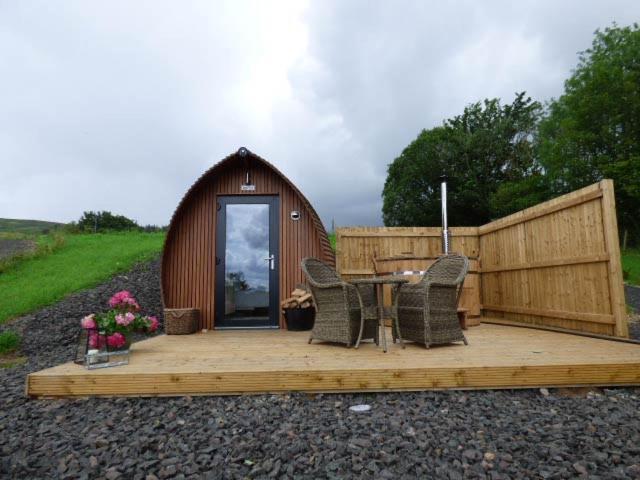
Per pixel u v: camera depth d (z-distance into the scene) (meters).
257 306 6.84
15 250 12.48
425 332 4.06
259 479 1.95
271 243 6.97
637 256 20.53
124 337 3.61
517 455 2.14
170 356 3.87
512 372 3.14
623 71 24.69
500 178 28.70
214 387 3.11
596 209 4.89
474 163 28.47
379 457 2.13
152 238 16.00
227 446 2.30
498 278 7.23
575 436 2.35
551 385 3.16
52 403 3.03
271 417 2.70
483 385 3.13
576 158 24.50
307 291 6.53
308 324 6.46
